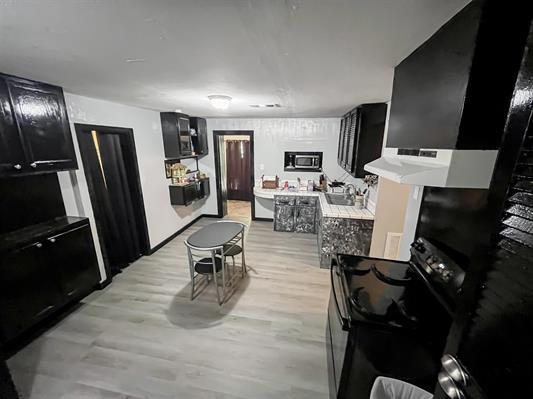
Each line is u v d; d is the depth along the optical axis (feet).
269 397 5.35
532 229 1.54
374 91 7.25
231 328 7.32
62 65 4.92
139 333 7.10
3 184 6.68
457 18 2.88
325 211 10.68
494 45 2.61
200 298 8.75
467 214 3.76
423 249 4.99
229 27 3.24
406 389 3.92
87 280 8.26
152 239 12.50
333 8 2.74
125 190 10.99
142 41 3.70
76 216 8.59
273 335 7.07
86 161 8.62
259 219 17.40
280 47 3.94
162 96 8.30
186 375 5.83
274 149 15.81
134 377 5.76
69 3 2.59
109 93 7.84
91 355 6.34
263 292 9.11
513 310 1.64
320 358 6.33
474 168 2.97
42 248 6.76
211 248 7.76
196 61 4.63
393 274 5.30
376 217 9.85
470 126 2.85
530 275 1.54
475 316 1.98
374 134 9.74
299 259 11.73
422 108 3.80
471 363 2.00
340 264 5.79
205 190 16.72
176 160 14.60
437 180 3.11
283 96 8.11
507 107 2.77
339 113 12.48
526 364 1.55
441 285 4.09
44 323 7.44
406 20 3.03
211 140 16.49
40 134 6.68
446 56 3.13
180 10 2.79
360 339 4.08
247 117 15.26
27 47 3.93
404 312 4.13
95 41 3.69
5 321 5.95
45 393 5.37
